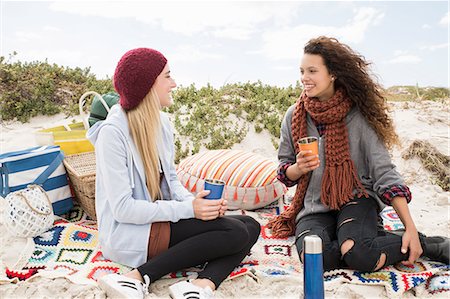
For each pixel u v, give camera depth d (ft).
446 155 18.44
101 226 10.83
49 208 13.00
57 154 13.97
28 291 10.27
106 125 10.24
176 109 23.94
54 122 24.08
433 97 27.12
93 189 13.34
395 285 10.19
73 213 14.67
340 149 11.56
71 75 27.53
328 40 11.28
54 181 13.98
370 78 11.32
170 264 10.04
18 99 24.56
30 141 21.58
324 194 11.73
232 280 10.58
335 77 11.32
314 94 11.41
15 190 13.33
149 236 10.28
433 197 16.24
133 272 9.93
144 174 10.64
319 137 11.94
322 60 11.15
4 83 25.13
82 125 16.65
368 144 11.42
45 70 27.09
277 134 21.85
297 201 12.48
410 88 27.94
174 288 9.50
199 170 15.20
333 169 11.61
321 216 11.83
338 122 11.58
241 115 23.40
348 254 10.51
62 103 25.41
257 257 11.87
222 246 10.14
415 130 20.92
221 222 10.30
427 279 10.55
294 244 12.55
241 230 10.31
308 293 8.13
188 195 11.46
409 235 10.70
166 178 11.19
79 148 15.07
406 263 11.11
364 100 11.29
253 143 21.53
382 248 10.46
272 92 26.00
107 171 10.06
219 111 23.53
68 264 11.29
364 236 10.59
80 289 10.05
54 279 10.63
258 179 14.65
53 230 13.02
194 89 26.48
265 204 14.94
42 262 11.46
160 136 10.78
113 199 10.08
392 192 10.92
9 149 20.63
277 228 13.03
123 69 10.18
